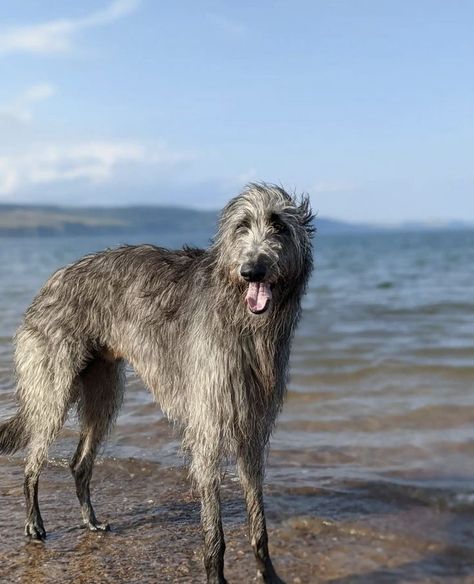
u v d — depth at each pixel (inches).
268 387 79.3
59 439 125.0
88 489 96.0
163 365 87.9
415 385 147.4
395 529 90.3
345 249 1131.3
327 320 237.9
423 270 504.7
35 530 91.4
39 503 102.3
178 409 86.4
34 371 95.0
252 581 80.3
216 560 78.4
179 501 102.3
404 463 109.2
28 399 95.1
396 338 197.3
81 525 94.8
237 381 78.3
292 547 87.4
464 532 88.9
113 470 113.2
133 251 95.0
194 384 80.0
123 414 134.3
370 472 106.6
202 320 80.1
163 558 85.5
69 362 94.3
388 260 687.1
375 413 131.2
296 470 108.5
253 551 81.0
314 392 144.9
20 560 85.0
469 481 102.0
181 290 86.8
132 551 87.3
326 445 117.6
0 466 115.3
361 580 79.6
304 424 127.3
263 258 74.1
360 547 86.6
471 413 129.2
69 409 95.6
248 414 79.2
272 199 77.7
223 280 77.8
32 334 96.2
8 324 223.0
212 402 78.5
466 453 112.0
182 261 90.0
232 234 77.8
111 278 94.0
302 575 81.2
